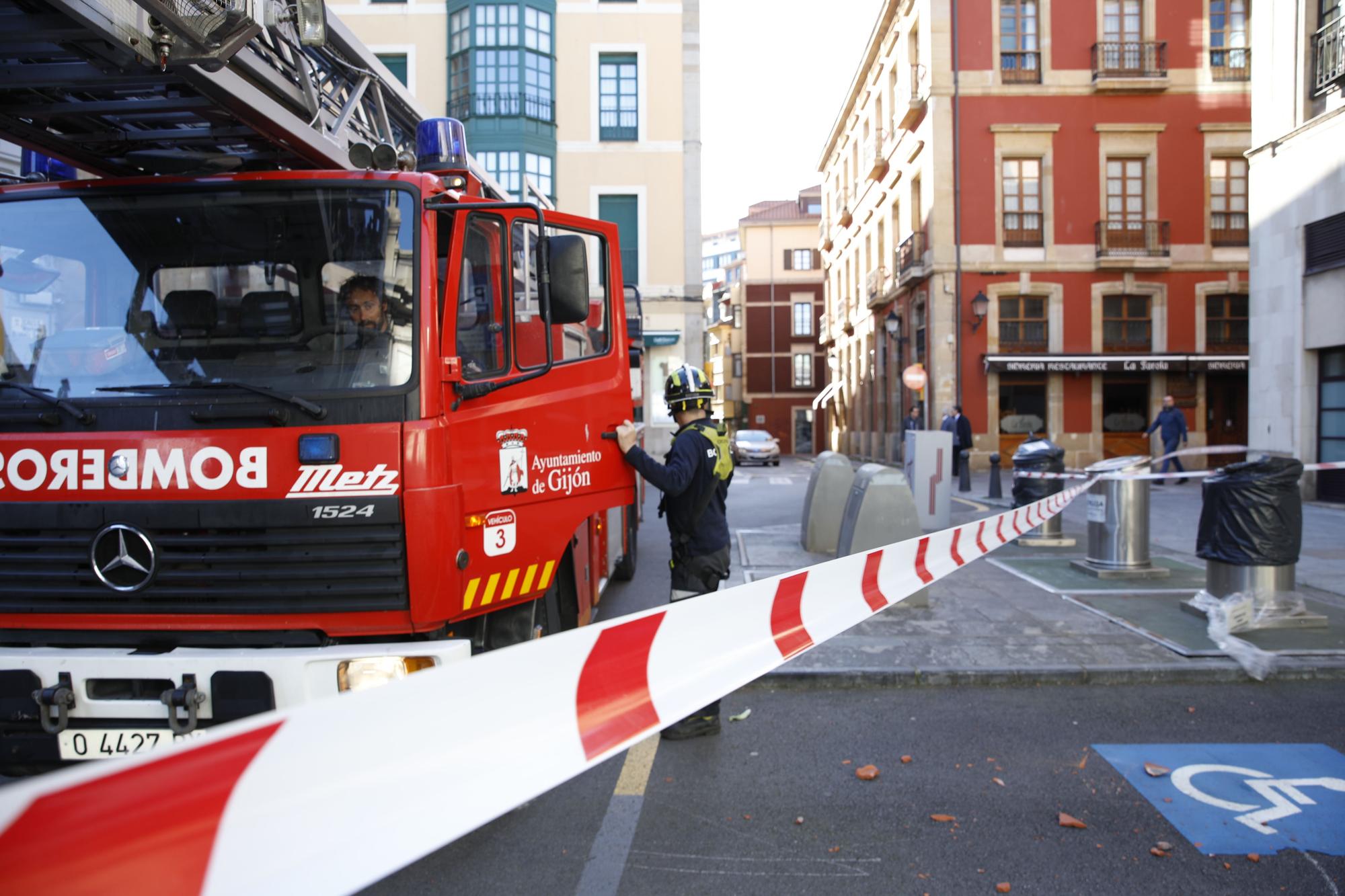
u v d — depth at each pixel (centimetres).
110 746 296
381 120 534
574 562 443
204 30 332
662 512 445
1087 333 2428
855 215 3734
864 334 3597
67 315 322
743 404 5806
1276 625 611
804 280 5606
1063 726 458
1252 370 1531
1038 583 807
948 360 2436
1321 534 1108
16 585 308
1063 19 2398
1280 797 370
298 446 299
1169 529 1195
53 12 304
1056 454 1063
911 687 527
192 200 327
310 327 316
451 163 404
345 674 294
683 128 2658
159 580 301
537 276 352
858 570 371
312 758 143
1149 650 570
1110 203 2420
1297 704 487
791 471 3234
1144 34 2388
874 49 3191
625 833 344
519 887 305
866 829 346
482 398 338
